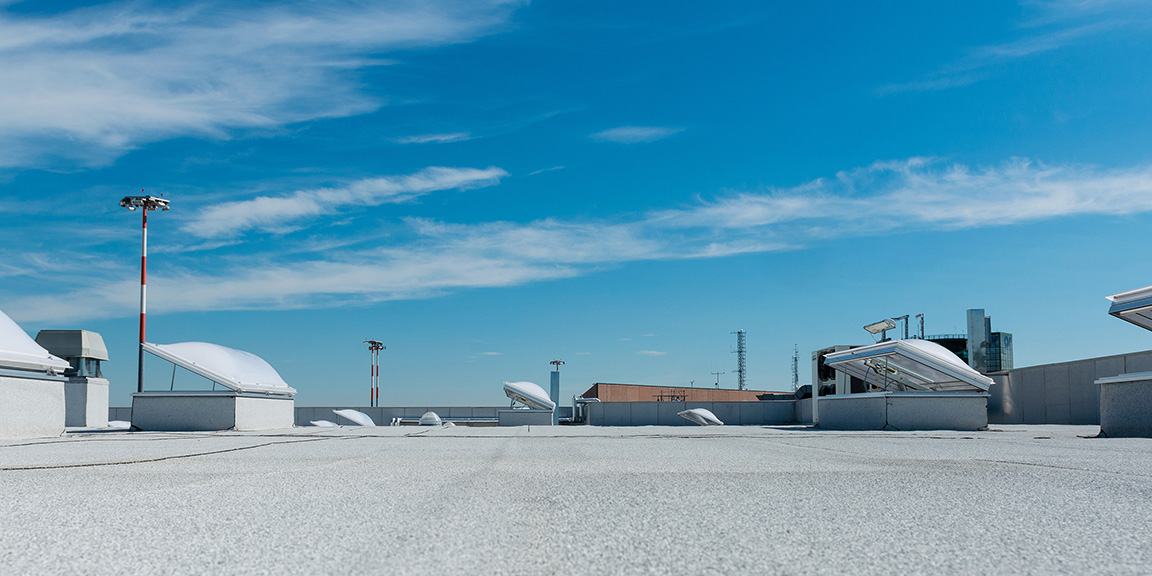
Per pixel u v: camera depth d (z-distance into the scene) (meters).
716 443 10.92
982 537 3.24
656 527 3.50
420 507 4.13
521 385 36.75
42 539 3.23
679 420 44.25
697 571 2.65
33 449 9.51
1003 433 14.90
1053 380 26.09
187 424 17.62
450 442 11.48
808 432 16.27
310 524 3.58
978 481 5.30
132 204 28.06
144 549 3.01
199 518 3.76
